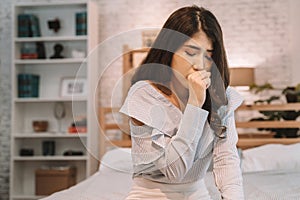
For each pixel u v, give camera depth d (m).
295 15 4.96
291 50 5.02
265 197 2.70
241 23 5.12
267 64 5.08
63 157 5.16
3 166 5.52
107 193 2.79
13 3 5.27
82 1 5.16
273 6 5.10
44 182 5.15
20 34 5.32
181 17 1.27
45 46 5.45
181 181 1.32
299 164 3.82
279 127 4.37
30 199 5.18
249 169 3.79
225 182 1.35
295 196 2.72
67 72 5.42
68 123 5.41
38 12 5.48
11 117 5.39
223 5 5.15
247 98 5.03
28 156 5.26
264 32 5.10
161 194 1.31
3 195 5.52
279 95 5.00
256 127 4.40
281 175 3.55
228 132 1.36
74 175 5.31
